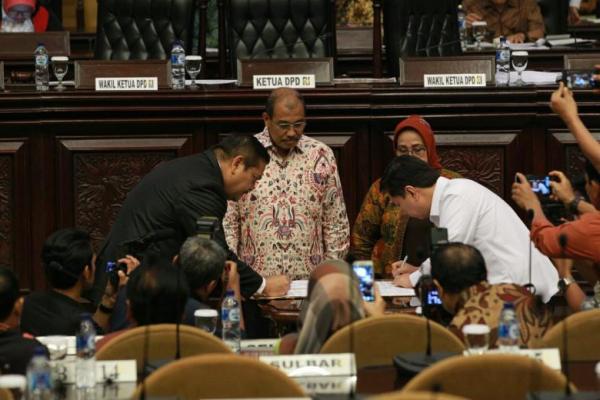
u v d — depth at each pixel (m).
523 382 9.24
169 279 11.46
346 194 18.73
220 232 14.63
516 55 19.14
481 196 14.35
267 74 18.75
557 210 14.30
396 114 18.66
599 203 14.72
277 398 9.39
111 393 10.30
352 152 18.72
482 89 18.58
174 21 22.45
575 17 28.64
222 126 18.67
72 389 10.48
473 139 18.77
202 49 22.55
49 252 13.59
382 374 10.66
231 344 12.29
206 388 9.36
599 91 18.22
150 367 10.52
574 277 18.09
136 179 18.73
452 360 9.19
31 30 24.95
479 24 23.47
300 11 22.02
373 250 17.17
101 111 18.52
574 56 19.77
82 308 13.62
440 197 14.38
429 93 18.58
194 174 14.83
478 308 11.66
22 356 10.97
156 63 18.83
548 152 18.80
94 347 10.84
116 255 14.94
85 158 18.64
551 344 11.14
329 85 18.78
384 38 22.48
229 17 21.94
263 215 16.72
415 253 16.55
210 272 12.86
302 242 16.73
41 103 18.42
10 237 18.62
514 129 18.80
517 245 14.30
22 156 18.56
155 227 14.79
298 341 10.98
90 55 25.27
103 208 18.73
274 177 16.77
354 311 10.90
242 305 15.59
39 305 13.46
